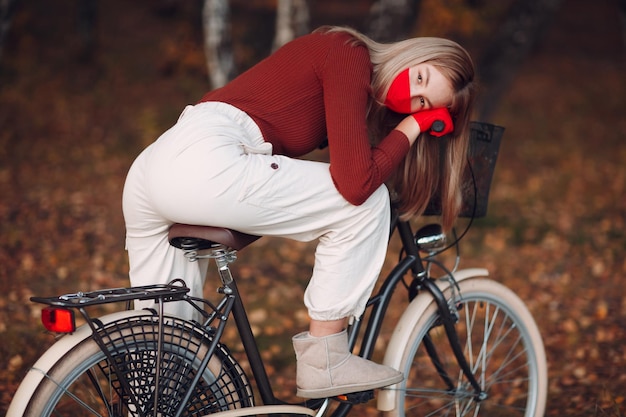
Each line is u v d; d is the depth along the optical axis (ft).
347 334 7.97
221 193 6.87
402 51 7.64
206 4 26.17
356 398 7.91
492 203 24.67
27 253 17.19
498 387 11.68
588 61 53.06
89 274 16.06
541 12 28.25
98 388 7.10
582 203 25.36
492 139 8.66
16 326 12.72
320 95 7.46
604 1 67.41
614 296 16.26
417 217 8.47
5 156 26.63
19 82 36.81
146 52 43.57
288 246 19.31
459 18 36.19
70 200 22.02
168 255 7.66
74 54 41.24
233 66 26.61
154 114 30.32
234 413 7.38
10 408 6.53
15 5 23.45
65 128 31.01
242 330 7.73
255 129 7.33
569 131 37.93
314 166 7.38
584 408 10.68
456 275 8.96
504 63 28.68
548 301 15.85
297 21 24.88
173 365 7.30
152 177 7.04
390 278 8.56
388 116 8.16
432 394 11.37
